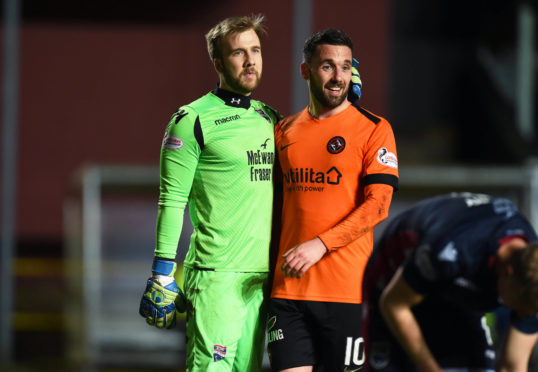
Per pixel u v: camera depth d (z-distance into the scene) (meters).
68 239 41.09
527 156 43.09
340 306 10.77
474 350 12.66
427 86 50.28
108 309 29.84
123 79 47.88
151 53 47.94
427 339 12.62
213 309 10.82
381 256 13.00
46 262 45.03
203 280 10.91
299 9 34.97
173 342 27.08
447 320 12.59
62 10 47.47
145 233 36.41
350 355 10.85
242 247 10.90
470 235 11.05
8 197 30.36
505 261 10.75
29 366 27.81
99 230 34.25
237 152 10.79
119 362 27.53
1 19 46.22
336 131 10.88
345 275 10.81
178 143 10.72
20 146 47.03
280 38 47.00
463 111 50.19
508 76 49.41
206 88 48.12
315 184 10.80
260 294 11.14
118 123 47.78
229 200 10.86
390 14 48.62
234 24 10.80
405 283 11.33
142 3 47.84
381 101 48.38
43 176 46.97
